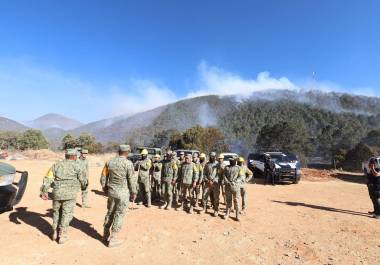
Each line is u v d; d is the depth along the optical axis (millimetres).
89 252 5914
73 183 6238
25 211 8664
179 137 64125
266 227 8250
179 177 9883
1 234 6633
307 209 10844
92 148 62219
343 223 8953
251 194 13992
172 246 6516
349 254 6398
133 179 6301
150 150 22812
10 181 7395
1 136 64188
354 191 16328
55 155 37969
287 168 18156
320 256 6234
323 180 22125
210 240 6996
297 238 7398
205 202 9727
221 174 9305
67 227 6277
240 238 7215
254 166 21219
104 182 6375
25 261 5387
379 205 9781
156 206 10406
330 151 92688
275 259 6020
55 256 5648
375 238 7570
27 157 35156
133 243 6559
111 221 6570
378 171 9781
